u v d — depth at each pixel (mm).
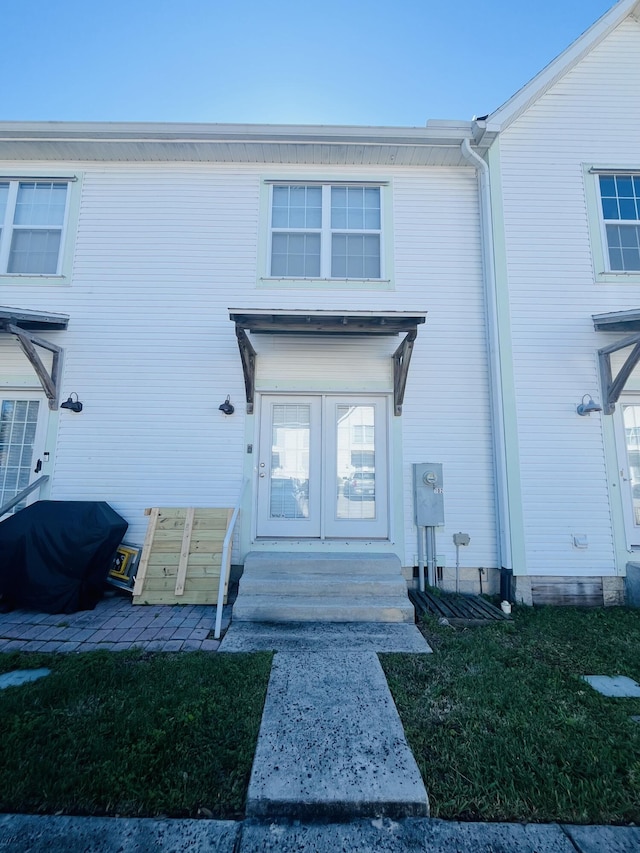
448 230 5996
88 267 5875
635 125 5957
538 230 5758
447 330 5793
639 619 4516
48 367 5727
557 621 4434
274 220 6070
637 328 5355
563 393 5473
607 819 1896
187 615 4398
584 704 2789
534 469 5332
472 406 5664
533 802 1965
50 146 5840
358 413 5746
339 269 5969
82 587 4586
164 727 2432
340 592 4516
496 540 5426
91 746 2256
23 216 6035
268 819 1894
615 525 5262
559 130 5926
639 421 5500
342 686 2957
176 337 5777
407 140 5723
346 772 2115
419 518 5359
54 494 5469
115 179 6078
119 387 5676
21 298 5777
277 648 3584
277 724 2506
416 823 1882
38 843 1732
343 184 6070
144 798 1947
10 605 4527
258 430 5652
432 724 2535
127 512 5465
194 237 5965
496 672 3197
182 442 5598
